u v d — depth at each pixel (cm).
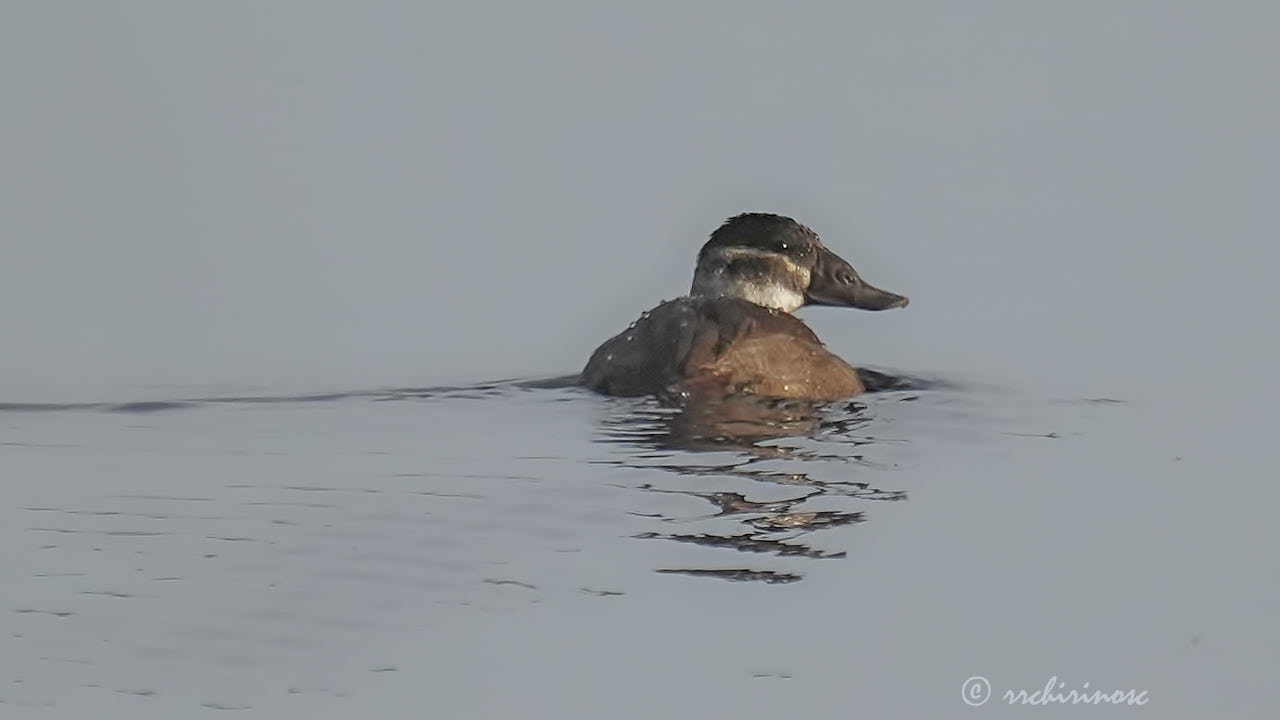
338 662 905
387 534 1091
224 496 1186
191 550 1066
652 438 1330
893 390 1584
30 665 895
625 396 1464
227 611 962
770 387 1453
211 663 896
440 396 1538
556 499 1162
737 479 1223
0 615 957
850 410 1455
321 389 1611
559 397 1505
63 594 990
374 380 1670
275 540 1081
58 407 1512
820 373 1484
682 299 1534
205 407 1502
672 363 1461
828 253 1727
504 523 1113
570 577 1015
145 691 868
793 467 1262
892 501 1189
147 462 1291
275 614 958
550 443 1320
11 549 1072
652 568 1034
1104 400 1571
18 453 1325
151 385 1642
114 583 1007
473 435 1355
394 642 929
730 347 1460
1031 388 1616
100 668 893
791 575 1035
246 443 1349
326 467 1262
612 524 1110
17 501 1181
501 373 1712
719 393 1439
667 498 1170
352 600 982
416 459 1279
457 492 1185
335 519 1125
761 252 1691
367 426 1407
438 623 953
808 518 1138
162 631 936
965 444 1376
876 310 1697
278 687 878
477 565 1036
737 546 1077
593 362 1542
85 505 1170
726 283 1692
